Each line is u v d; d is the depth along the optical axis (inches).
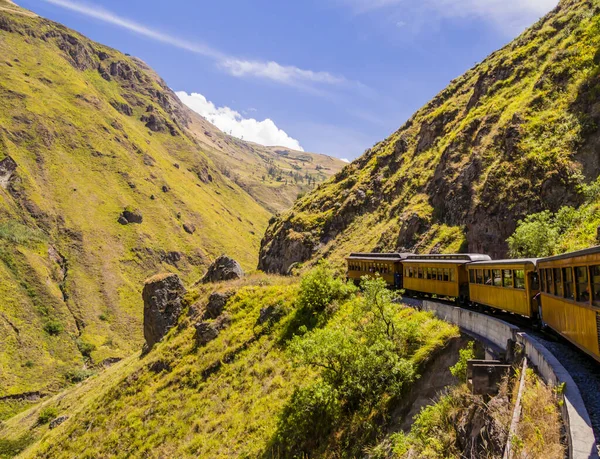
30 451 1435.8
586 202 1413.6
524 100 2034.9
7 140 7224.4
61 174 7534.5
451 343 689.0
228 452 847.7
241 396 1024.9
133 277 6673.2
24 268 5482.3
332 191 3454.7
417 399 647.1
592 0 2351.1
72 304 5605.3
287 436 768.3
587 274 441.1
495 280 825.5
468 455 426.3
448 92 3348.9
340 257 2647.6
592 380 429.1
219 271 1947.6
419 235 2174.0
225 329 1352.1
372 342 772.6
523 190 1673.2
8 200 6412.4
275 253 3393.2
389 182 2967.5
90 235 6840.6
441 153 2541.8
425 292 1169.4
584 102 1743.4
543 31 2591.0
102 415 1291.8
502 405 415.5
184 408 1099.3
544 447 303.4
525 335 523.5
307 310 1194.6
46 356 4559.5
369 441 639.1
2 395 3816.4
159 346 1569.9
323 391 708.0
